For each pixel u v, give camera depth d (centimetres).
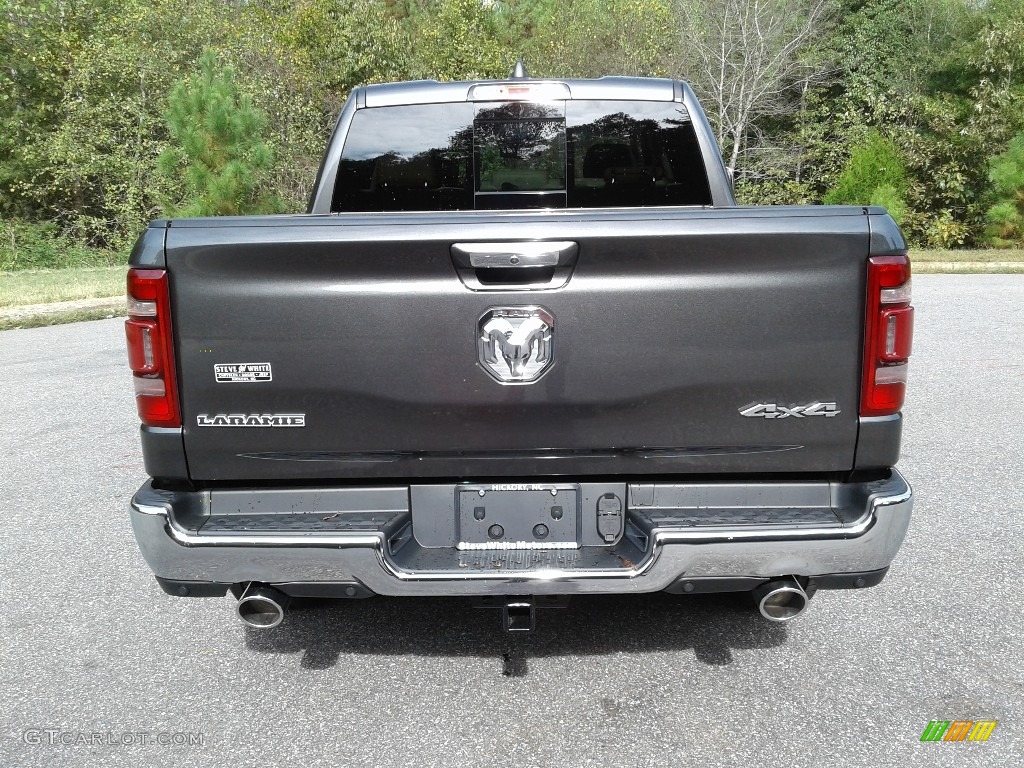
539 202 377
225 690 304
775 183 2812
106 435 651
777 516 265
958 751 260
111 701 297
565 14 2955
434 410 263
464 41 2744
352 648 333
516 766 256
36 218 2330
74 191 2308
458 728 276
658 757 259
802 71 2816
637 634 340
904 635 335
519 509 274
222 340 259
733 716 280
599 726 276
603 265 256
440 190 377
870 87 2673
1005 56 2323
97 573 410
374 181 376
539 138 372
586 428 264
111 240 2253
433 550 276
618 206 377
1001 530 440
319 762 260
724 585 261
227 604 376
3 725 283
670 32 2711
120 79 2247
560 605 285
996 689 296
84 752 267
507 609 270
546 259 254
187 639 344
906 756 258
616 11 2741
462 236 253
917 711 282
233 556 259
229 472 268
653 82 372
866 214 257
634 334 258
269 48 2347
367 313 258
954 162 2330
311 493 274
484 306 258
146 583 399
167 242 256
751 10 2633
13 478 552
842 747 263
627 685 301
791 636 336
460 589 258
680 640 334
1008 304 1265
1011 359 874
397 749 266
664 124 371
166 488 274
